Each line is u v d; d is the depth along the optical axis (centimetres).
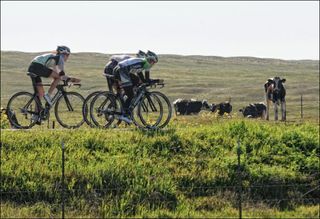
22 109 5359
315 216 4078
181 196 4334
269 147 4991
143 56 5328
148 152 4794
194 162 4712
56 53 5353
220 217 4016
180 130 5247
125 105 5328
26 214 4009
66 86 5400
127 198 4238
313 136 5197
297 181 4647
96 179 4391
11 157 4594
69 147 4772
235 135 5153
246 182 4547
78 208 4156
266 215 4072
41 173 4409
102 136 4950
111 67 5409
